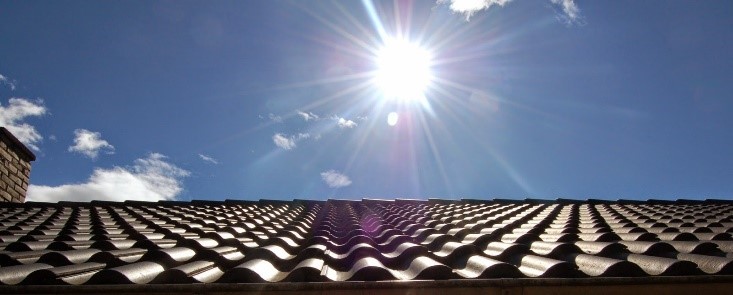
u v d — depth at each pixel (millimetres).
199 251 3969
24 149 10016
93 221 6906
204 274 3246
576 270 3178
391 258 3871
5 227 6121
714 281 2977
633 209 8328
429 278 3199
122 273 2969
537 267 3332
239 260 3848
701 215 6922
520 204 9359
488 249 4242
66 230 5719
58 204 9172
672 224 5809
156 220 7043
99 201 9352
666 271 3105
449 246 4207
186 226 6125
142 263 3359
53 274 2953
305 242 5121
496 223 6141
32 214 7922
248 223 6758
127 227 6059
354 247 4215
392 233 5266
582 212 7883
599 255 3709
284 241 4625
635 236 4578
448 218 6902
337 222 7527
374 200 10062
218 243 4766
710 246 3766
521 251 3850
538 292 2936
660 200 9508
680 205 9156
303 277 3207
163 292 2857
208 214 7992
